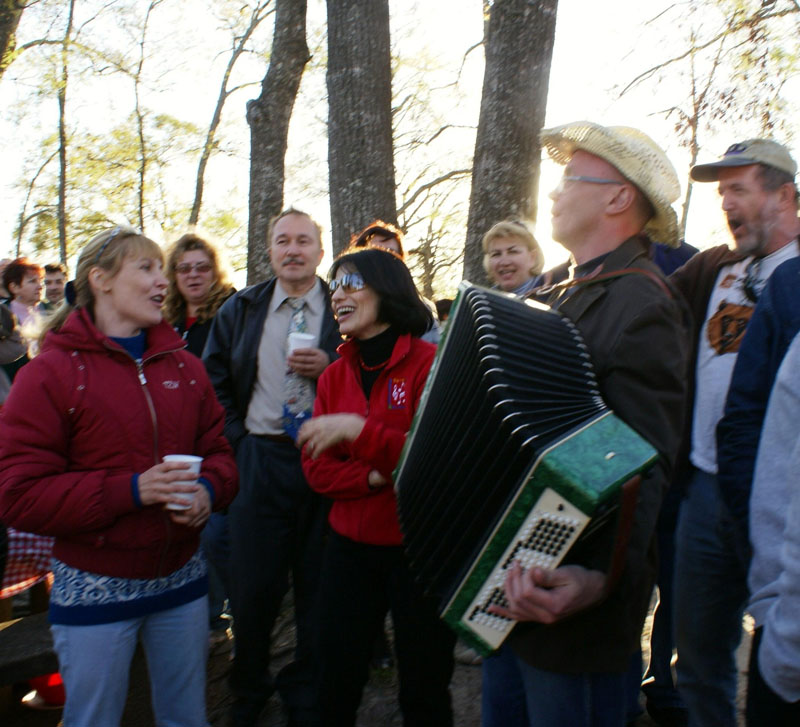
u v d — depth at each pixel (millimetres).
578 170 2090
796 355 1656
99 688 2402
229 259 4215
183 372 2652
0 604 3582
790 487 1488
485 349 1788
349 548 2639
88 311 2521
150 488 2338
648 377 1833
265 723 3373
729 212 2695
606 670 1905
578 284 2045
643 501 1803
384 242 3869
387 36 6711
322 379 2895
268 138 9602
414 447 2182
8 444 2324
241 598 3252
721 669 2719
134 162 24375
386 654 3742
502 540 1666
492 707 2398
